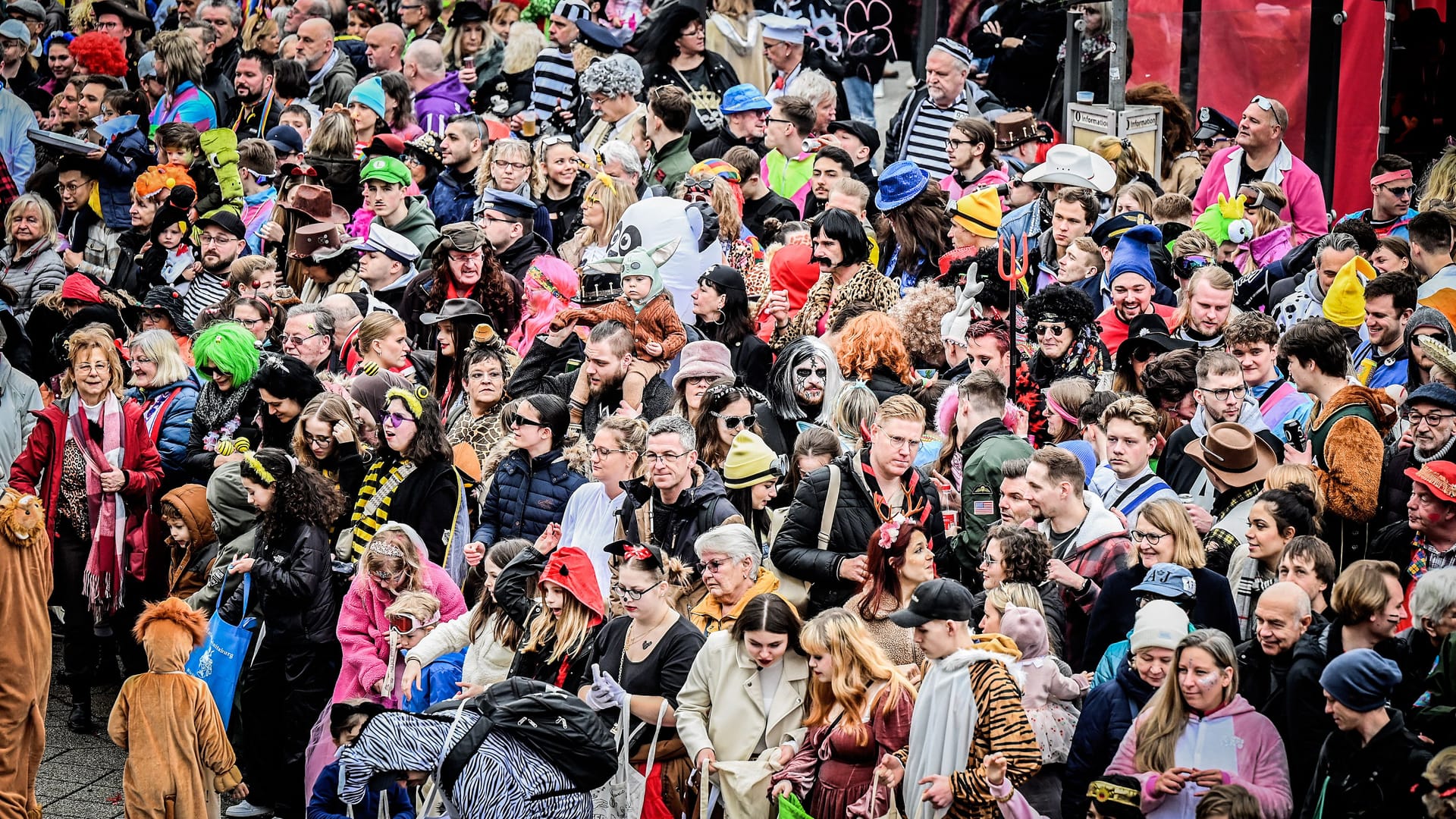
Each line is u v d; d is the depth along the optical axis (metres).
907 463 19.39
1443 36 31.89
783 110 33.81
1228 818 15.46
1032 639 17.41
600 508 21.34
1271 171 30.30
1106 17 32.88
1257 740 16.08
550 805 16.67
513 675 19.39
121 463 25.64
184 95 42.09
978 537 20.36
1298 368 21.06
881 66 39.78
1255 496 19.42
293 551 22.38
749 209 32.22
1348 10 32.06
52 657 27.94
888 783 16.95
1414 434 18.98
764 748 17.91
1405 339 21.69
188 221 33.66
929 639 16.80
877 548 18.62
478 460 24.14
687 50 36.94
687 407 23.36
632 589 18.62
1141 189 28.53
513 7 42.22
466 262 27.34
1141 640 16.52
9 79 46.41
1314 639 16.55
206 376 26.69
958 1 38.72
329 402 23.98
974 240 27.48
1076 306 23.66
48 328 31.34
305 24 42.34
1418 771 14.89
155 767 20.08
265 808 22.56
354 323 28.03
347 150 34.19
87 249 36.81
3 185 39.69
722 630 18.42
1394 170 27.44
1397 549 18.70
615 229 30.02
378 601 21.20
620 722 18.22
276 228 32.78
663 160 33.50
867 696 17.30
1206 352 22.73
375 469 23.11
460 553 22.78
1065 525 19.48
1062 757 17.31
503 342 26.97
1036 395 23.44
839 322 24.67
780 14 40.31
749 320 26.22
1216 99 33.41
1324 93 32.44
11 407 27.25
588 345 23.66
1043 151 31.89
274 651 22.38
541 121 38.19
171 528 24.91
